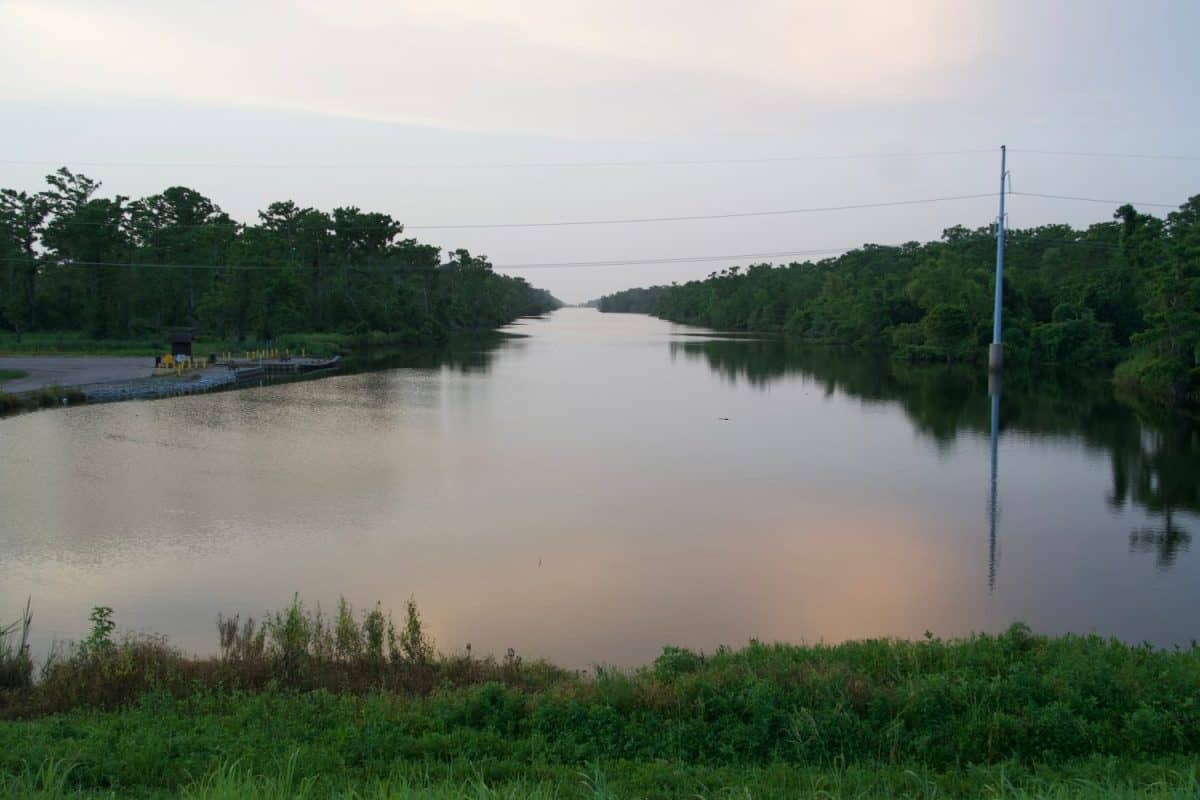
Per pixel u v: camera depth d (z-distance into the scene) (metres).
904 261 125.81
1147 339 51.47
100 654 12.61
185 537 23.27
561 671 13.90
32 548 22.06
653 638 16.75
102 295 89.75
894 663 12.09
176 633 16.64
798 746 9.56
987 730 9.78
